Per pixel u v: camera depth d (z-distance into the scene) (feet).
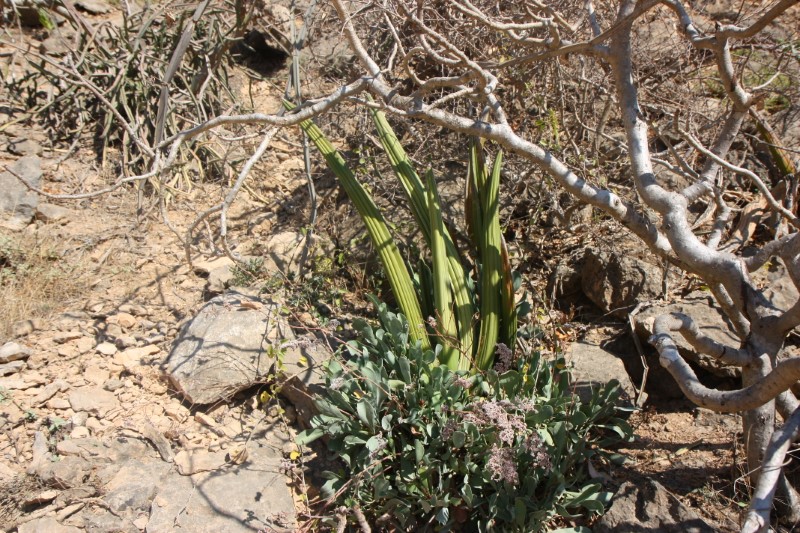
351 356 11.42
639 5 9.14
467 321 10.94
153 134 15.81
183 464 10.11
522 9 12.92
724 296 9.10
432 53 9.23
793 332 10.65
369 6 11.61
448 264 11.17
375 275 12.99
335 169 11.62
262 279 12.96
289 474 10.32
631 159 9.52
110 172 15.46
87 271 13.12
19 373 11.11
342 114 15.90
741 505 9.09
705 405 7.73
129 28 17.31
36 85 16.33
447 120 9.34
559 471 9.57
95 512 9.45
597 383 10.84
